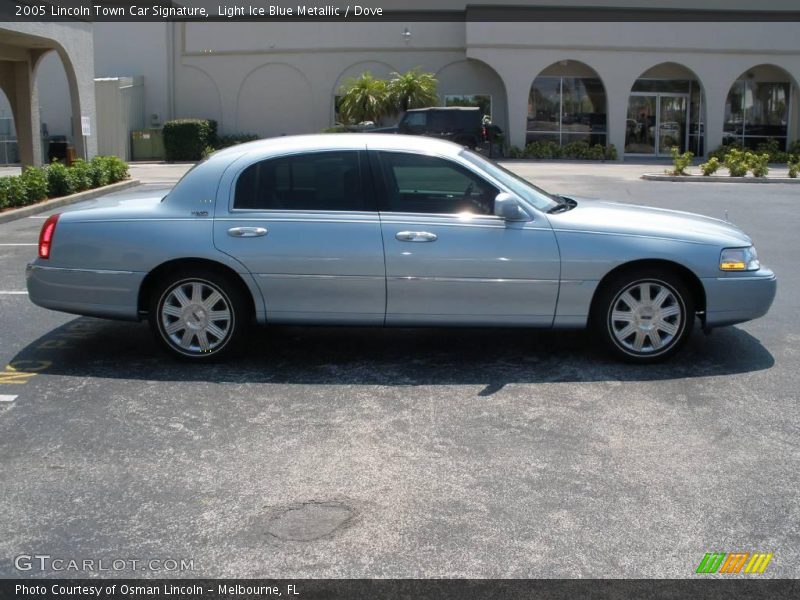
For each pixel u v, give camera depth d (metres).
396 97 31.86
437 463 4.95
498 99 33.97
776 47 32.12
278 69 34.69
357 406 5.84
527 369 6.63
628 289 6.59
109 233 6.58
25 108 22.17
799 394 6.09
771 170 27.67
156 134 33.75
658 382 6.33
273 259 6.47
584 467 4.90
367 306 6.54
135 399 5.97
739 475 4.81
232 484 4.69
